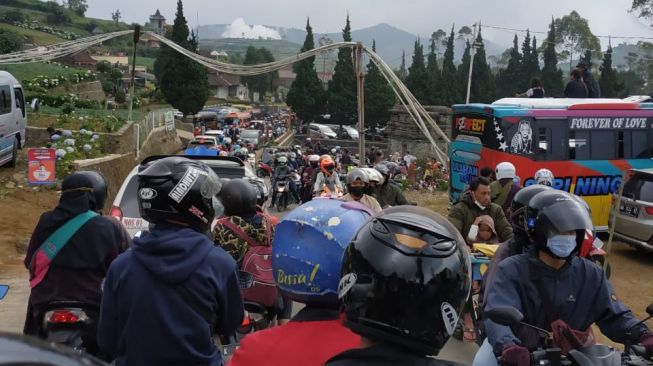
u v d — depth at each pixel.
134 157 24.20
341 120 71.62
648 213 12.34
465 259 2.17
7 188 15.61
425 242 2.08
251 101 125.00
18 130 17.97
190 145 24.94
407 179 27.92
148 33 23.31
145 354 3.01
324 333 2.53
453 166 16.36
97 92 54.03
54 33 110.75
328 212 2.81
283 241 2.81
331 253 2.69
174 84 54.62
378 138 69.50
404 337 2.04
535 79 17.98
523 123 14.91
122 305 3.06
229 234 5.06
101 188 4.54
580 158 15.23
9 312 8.02
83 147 19.20
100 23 149.25
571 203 3.44
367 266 2.08
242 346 2.59
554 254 3.41
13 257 11.59
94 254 4.33
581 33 80.12
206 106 95.94
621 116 15.51
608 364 2.92
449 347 6.95
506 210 8.77
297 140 71.94
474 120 15.57
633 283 10.99
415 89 68.25
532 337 3.48
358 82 19.06
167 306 3.02
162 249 3.06
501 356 3.25
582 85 17.75
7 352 1.49
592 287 3.58
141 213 3.22
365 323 2.07
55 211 4.39
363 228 2.22
